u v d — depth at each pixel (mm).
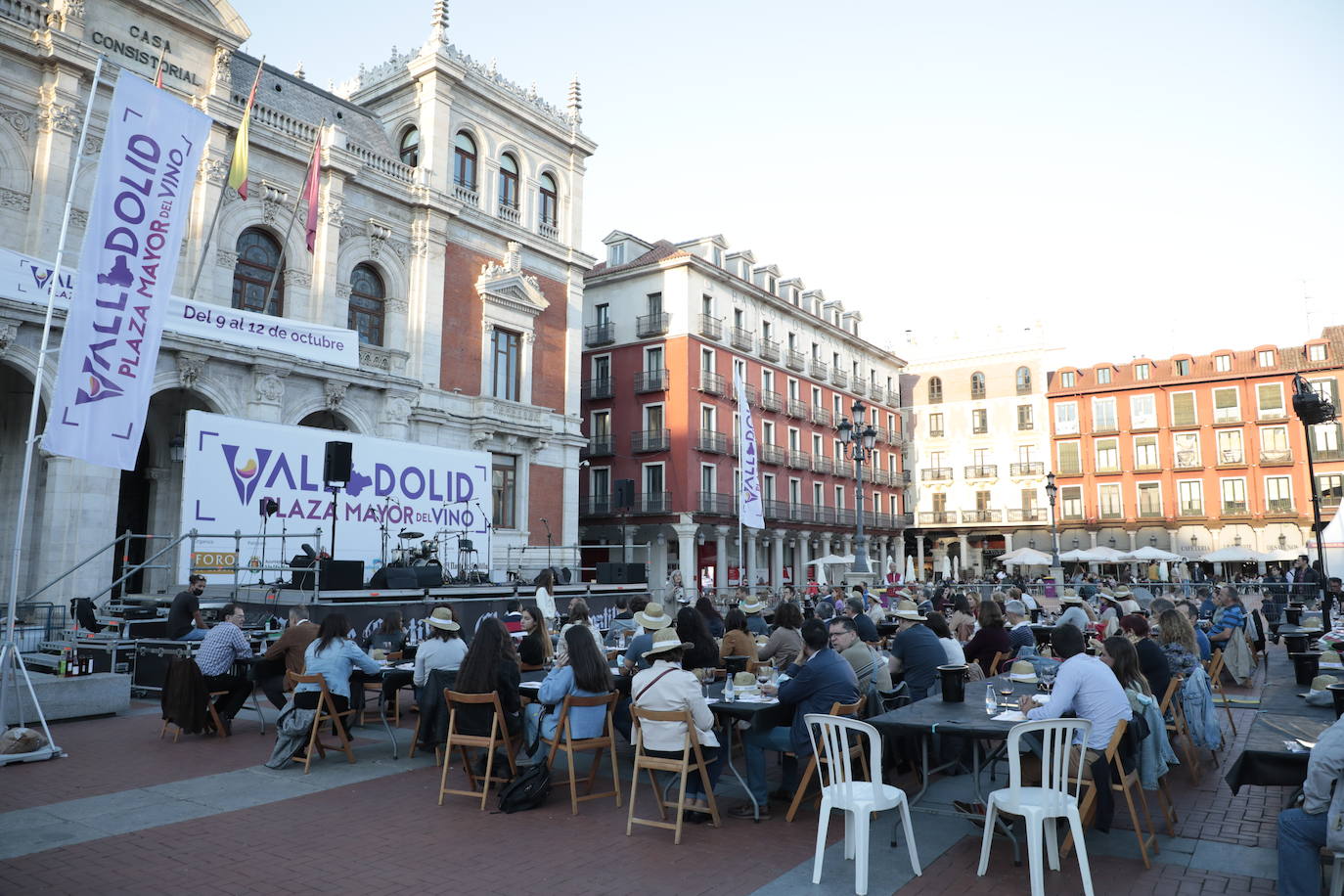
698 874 5785
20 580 20109
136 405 11477
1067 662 6367
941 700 7285
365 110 29016
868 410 55562
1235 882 5578
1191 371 54688
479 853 6176
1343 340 52000
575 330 33500
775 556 45125
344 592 16922
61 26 19438
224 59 22516
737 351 42656
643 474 39875
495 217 29875
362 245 25969
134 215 11570
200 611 13727
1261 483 51219
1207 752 9430
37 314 18125
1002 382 58656
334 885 5535
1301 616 17219
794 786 7648
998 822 6066
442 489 24203
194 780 8180
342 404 24250
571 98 33875
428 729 8758
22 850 6164
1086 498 55562
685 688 6684
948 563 59594
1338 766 4707
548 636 10398
